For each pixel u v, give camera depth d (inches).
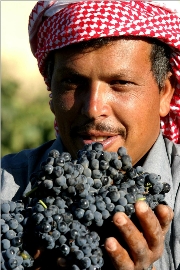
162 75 168.9
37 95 510.0
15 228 130.0
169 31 163.2
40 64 178.1
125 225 125.5
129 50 156.8
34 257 132.3
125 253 128.3
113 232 131.0
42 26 171.6
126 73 156.3
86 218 125.7
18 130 368.2
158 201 136.3
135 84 158.9
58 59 162.4
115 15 156.3
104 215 127.0
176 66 171.6
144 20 158.6
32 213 129.9
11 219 130.4
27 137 369.1
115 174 132.7
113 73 155.3
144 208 126.2
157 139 175.9
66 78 160.7
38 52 176.1
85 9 157.8
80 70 156.9
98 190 131.6
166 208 132.0
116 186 132.7
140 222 128.0
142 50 159.2
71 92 160.7
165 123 183.5
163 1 163.9
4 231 129.0
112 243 126.1
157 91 167.2
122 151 134.6
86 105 156.3
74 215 127.2
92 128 157.4
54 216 125.4
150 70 162.4
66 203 130.0
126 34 154.6
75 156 166.1
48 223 124.4
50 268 133.9
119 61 155.6
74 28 155.9
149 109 163.5
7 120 368.5
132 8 159.2
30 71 627.8
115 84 157.6
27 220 130.3
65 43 157.3
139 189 132.0
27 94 526.3
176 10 167.0
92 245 126.0
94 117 155.9
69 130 163.8
